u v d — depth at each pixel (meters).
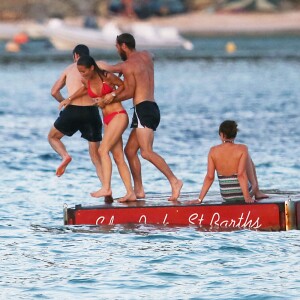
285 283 37.41
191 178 64.06
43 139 87.12
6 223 48.88
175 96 144.25
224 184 46.94
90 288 37.09
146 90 48.28
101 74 47.69
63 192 58.91
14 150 78.88
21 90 157.62
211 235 44.94
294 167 68.88
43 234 46.03
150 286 37.25
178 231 45.72
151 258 41.16
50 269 39.78
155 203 47.97
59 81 49.84
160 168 48.75
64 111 49.53
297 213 46.09
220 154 46.84
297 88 157.25
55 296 36.19
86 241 44.41
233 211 46.22
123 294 36.31
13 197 56.91
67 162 49.44
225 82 174.38
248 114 113.62
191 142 85.44
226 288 36.91
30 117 110.81
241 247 42.72
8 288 37.19
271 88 158.25
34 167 69.69
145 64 48.53
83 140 85.88
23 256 41.94
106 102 47.94
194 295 36.06
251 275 38.53
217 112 116.94
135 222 47.03
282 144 83.62
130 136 49.56
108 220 47.28
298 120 105.12
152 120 48.34
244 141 86.38
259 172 66.69
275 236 44.72
